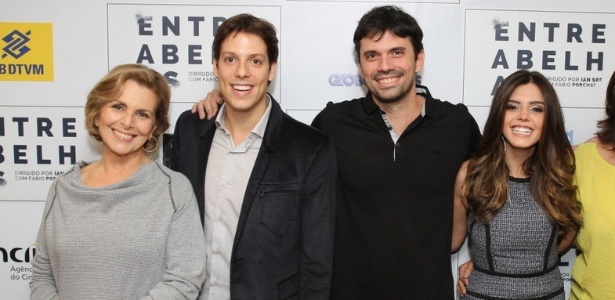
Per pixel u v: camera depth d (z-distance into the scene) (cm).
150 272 126
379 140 159
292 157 145
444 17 193
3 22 192
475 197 158
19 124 195
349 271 161
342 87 194
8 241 199
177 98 195
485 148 162
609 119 162
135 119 130
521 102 154
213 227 143
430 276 156
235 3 192
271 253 139
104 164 135
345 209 162
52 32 192
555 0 193
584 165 161
